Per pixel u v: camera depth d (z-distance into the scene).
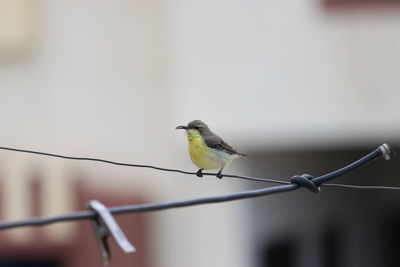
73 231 16.28
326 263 20.59
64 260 16.27
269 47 16.50
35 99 16.94
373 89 16.45
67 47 16.94
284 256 19.03
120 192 16.61
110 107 16.84
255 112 16.50
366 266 21.06
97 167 16.72
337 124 16.53
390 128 16.48
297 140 16.69
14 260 16.31
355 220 20.86
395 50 16.36
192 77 16.58
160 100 16.73
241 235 16.88
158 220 16.77
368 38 16.41
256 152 16.80
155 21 16.77
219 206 16.84
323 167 18.98
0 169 16.61
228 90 16.53
